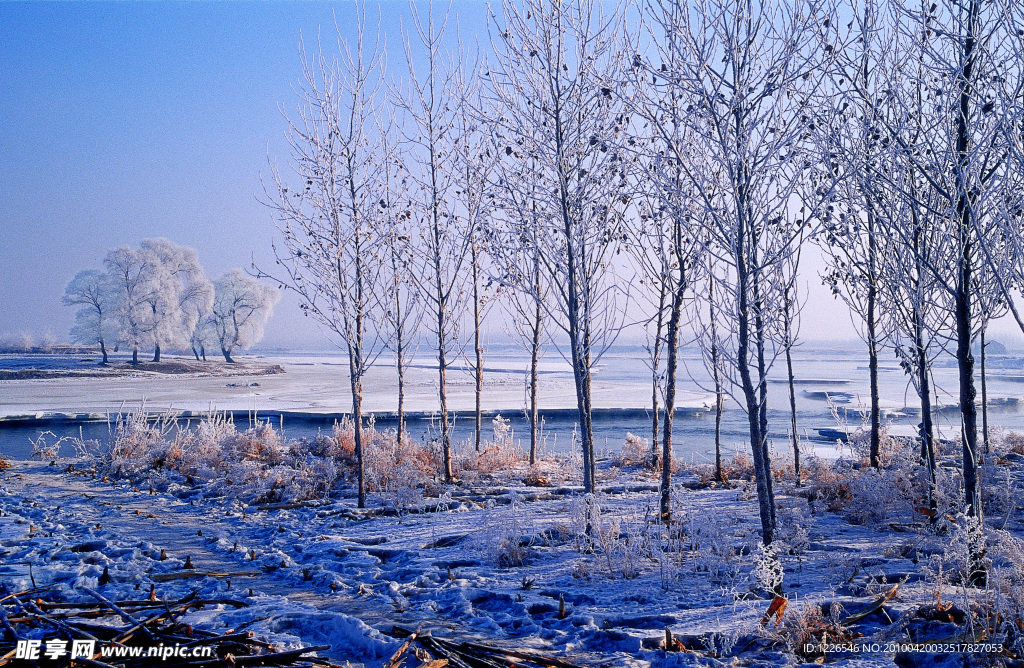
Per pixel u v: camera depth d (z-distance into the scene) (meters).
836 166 6.17
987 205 5.83
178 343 68.75
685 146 6.65
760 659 4.59
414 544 8.20
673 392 8.90
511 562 7.23
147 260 66.75
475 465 14.60
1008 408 29.97
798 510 8.88
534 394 15.12
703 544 7.14
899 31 6.10
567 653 4.75
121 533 8.76
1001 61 5.82
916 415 26.16
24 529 8.56
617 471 14.77
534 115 7.83
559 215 7.96
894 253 6.73
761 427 6.14
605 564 6.94
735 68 5.90
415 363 89.06
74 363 66.25
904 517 8.88
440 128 12.39
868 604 5.44
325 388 43.78
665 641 4.85
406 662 4.55
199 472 13.84
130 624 4.98
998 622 4.80
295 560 7.59
